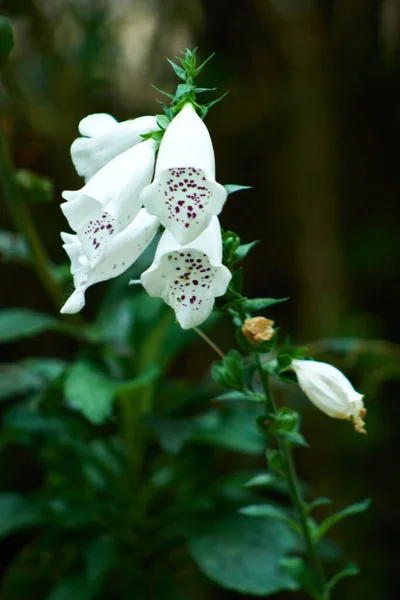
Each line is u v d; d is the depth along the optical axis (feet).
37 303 5.63
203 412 3.62
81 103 5.69
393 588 5.37
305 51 5.89
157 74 5.75
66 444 3.34
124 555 3.37
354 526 5.61
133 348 3.31
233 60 5.80
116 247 2.56
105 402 3.04
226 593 5.15
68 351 5.66
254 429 3.25
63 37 5.64
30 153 5.34
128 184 2.53
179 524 3.30
